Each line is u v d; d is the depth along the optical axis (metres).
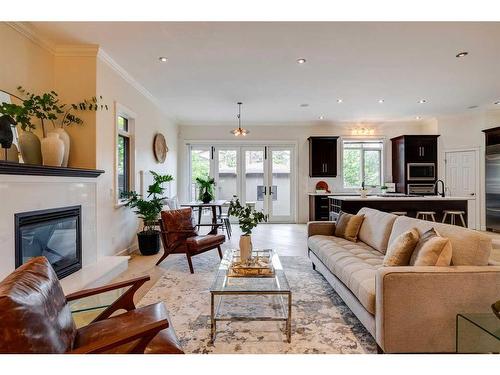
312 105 6.27
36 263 1.51
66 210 3.00
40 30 3.07
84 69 3.52
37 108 2.90
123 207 4.40
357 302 2.19
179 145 8.05
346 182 8.31
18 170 2.33
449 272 1.76
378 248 2.99
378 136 8.18
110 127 3.93
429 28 3.02
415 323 1.74
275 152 8.27
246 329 2.25
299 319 2.40
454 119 7.28
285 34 3.14
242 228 2.71
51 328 1.23
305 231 6.82
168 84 4.84
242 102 6.00
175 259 4.29
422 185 7.45
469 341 1.65
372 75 4.44
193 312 2.53
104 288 1.74
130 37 3.24
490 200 6.52
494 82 4.79
